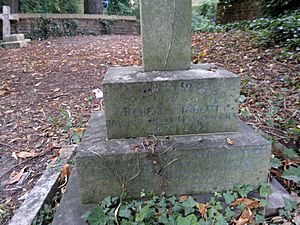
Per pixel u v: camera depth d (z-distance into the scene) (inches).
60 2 473.4
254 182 70.6
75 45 288.7
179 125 71.7
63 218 64.7
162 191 69.4
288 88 130.4
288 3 278.5
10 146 111.1
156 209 65.1
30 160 102.3
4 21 313.3
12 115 135.2
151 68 75.7
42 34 355.6
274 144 88.3
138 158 66.1
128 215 62.3
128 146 68.4
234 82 69.1
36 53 251.9
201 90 69.0
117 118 70.1
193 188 69.8
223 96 70.1
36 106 142.7
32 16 349.7
